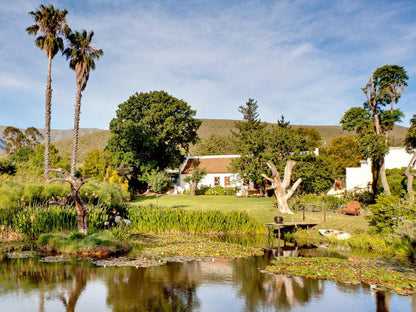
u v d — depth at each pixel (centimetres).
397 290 981
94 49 3198
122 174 4438
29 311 795
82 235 1541
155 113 4519
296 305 870
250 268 1252
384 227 1808
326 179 3766
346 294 952
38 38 2989
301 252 1603
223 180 4866
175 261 1344
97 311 802
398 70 2853
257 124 7094
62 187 1969
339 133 13238
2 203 1673
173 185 5362
